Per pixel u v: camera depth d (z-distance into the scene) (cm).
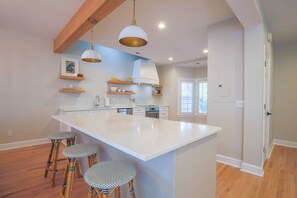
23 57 349
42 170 244
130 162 145
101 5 188
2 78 329
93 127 160
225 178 225
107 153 178
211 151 151
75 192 190
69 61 409
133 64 564
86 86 445
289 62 384
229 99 268
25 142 354
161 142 111
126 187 149
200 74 662
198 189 135
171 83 632
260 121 235
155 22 284
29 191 192
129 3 227
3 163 266
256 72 237
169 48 432
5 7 246
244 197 184
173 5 233
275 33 337
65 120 204
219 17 266
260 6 223
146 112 532
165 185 115
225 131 273
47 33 345
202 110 661
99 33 330
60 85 399
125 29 165
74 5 237
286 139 387
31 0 227
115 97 515
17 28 322
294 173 240
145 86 611
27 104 356
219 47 280
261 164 235
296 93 376
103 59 482
